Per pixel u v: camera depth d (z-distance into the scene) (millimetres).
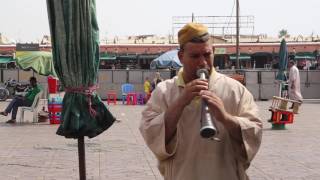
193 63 3109
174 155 3180
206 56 3109
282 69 20562
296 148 11094
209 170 3111
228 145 3141
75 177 8125
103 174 8344
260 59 46625
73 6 5953
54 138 12891
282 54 20578
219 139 3102
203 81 2990
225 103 3150
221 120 2977
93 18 6125
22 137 13133
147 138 3139
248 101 3211
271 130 14672
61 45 5996
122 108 25578
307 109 24453
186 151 3150
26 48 38781
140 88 33875
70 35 5980
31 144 11797
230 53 46188
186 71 3160
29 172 8539
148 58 44031
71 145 11609
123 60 44312
